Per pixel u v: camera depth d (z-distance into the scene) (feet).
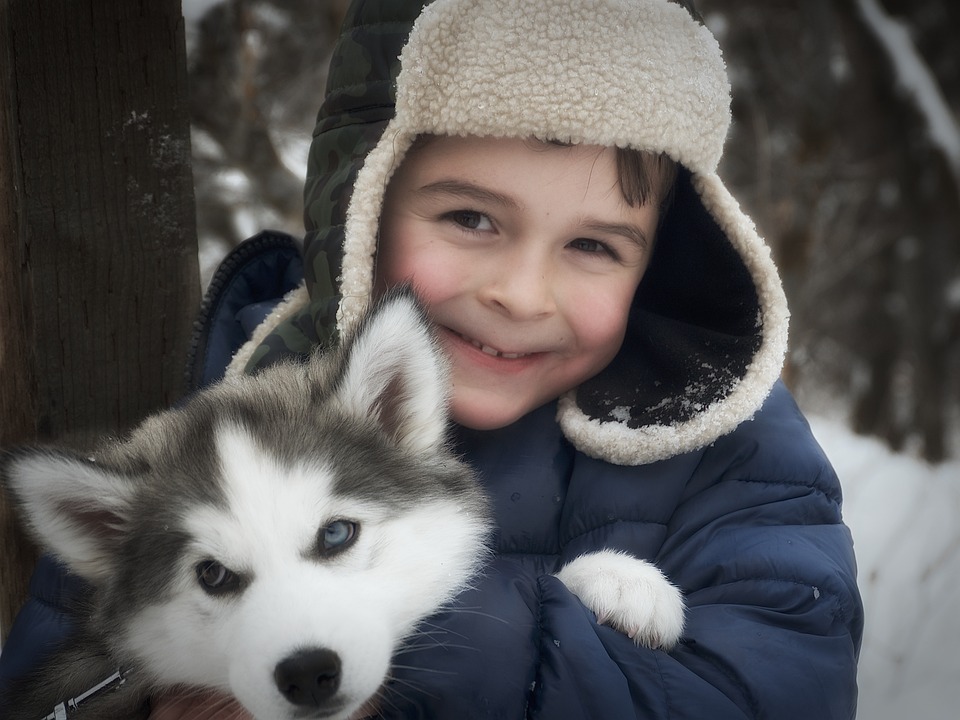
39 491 6.86
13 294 8.40
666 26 7.41
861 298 35.29
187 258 9.17
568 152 7.50
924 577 14.56
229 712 6.88
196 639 6.68
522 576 7.19
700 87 7.61
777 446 8.05
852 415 35.88
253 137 22.06
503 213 7.69
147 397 9.07
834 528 7.84
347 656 6.12
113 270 8.73
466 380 8.18
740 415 7.60
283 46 24.52
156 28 8.65
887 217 32.30
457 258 7.88
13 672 8.01
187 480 6.91
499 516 8.20
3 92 8.17
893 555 15.31
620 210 7.78
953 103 29.50
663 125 7.38
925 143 27.09
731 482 7.95
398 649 6.84
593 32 7.16
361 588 6.63
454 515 7.45
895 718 12.15
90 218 8.57
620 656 6.55
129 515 7.14
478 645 6.46
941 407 30.76
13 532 8.84
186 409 7.84
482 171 7.55
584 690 6.29
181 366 9.25
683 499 8.05
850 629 7.34
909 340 31.65
